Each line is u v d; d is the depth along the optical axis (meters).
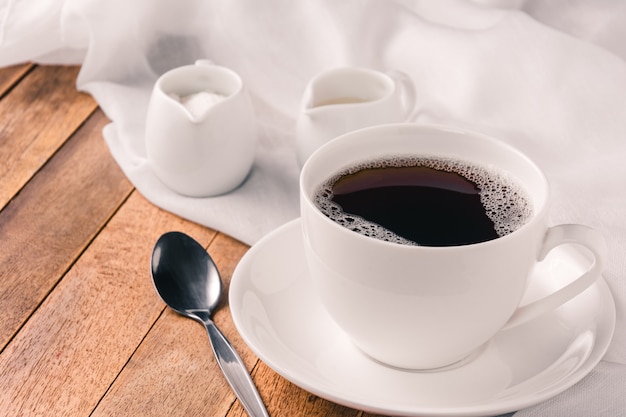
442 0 0.67
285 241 0.51
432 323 0.44
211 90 0.61
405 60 0.66
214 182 0.58
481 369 0.46
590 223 0.55
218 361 0.48
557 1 0.66
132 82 0.69
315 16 0.67
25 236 0.56
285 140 0.65
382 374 0.46
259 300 0.49
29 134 0.63
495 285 0.44
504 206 0.46
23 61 0.69
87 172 0.61
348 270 0.44
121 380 0.48
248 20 0.68
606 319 0.47
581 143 0.61
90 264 0.54
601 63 0.61
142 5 0.67
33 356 0.49
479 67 0.63
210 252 0.55
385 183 0.47
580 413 0.47
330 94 0.61
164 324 0.51
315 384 0.44
